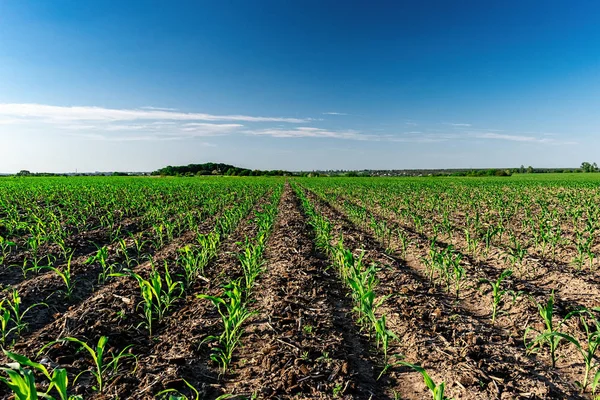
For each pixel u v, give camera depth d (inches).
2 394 174.9
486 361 209.8
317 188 1728.6
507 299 293.0
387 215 816.9
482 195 1182.3
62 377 135.0
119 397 174.2
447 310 287.1
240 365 209.8
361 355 225.6
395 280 353.4
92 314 254.1
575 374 198.7
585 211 718.5
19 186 1326.3
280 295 308.8
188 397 177.8
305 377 192.5
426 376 143.2
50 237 453.4
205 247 400.5
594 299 286.8
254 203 1079.0
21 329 245.8
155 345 227.6
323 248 487.5
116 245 477.1
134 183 1825.8
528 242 489.4
